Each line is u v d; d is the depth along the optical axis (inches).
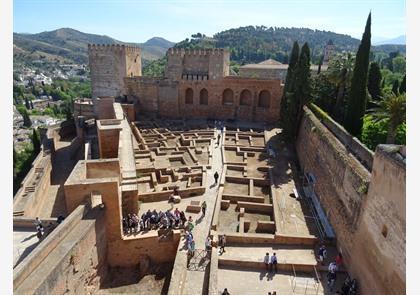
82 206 829.2
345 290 799.1
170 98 2332.7
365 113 1439.5
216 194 1226.0
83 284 763.4
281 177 1434.5
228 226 1056.8
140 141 1780.3
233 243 965.8
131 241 928.3
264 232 1055.6
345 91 1628.9
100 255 853.2
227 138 1925.4
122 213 1003.3
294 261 885.2
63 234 728.3
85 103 2357.3
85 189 845.8
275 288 811.4
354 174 905.5
